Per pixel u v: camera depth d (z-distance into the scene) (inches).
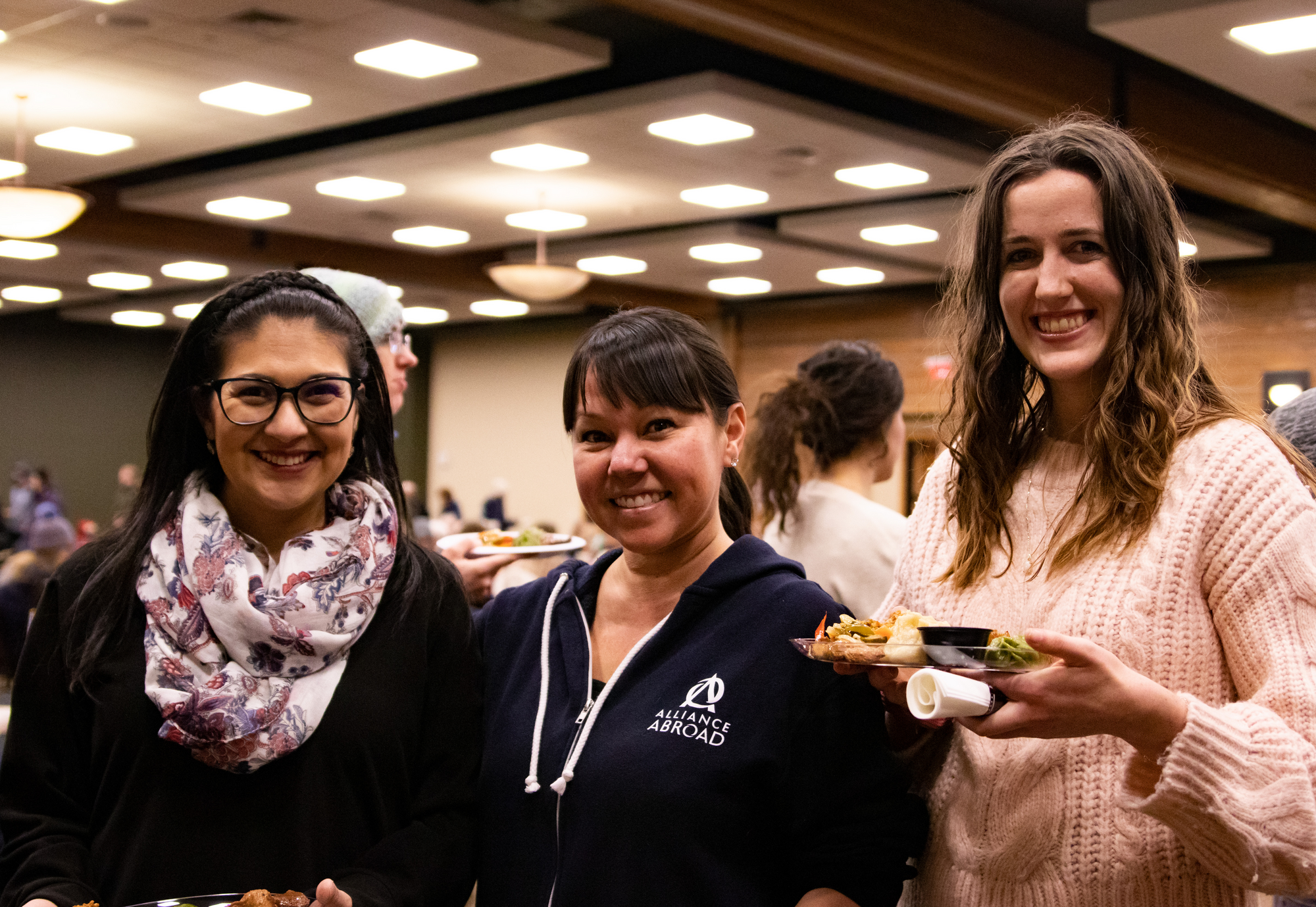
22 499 632.4
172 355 66.1
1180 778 46.8
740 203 367.6
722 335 616.7
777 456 105.8
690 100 259.6
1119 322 55.2
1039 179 55.9
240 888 60.2
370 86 257.8
